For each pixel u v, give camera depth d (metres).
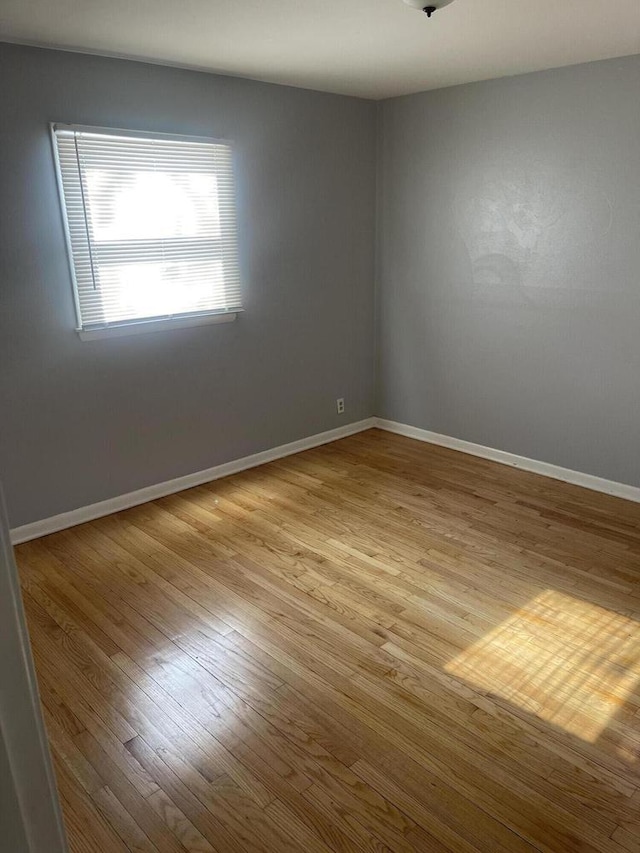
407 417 4.97
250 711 2.18
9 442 3.23
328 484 4.06
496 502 3.76
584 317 3.78
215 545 3.30
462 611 2.71
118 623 2.66
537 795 1.84
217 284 3.88
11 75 2.90
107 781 1.91
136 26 2.69
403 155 4.46
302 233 4.28
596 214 3.59
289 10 2.52
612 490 3.87
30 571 3.07
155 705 2.21
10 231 3.03
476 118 3.99
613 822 1.76
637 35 2.92
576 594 2.82
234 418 4.20
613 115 3.41
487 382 4.36
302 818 1.79
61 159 3.10
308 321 4.49
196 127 3.58
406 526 3.47
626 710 2.16
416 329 4.71
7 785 0.38
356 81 3.87
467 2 2.45
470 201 4.15
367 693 2.25
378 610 2.73
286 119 4.00
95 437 3.54
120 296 3.46
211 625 2.64
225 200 3.79
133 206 3.39
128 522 3.57
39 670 2.39
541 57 3.32
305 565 3.10
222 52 3.15
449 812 1.80
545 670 2.36
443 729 2.09
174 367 3.80
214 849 1.71
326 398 4.78
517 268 4.02
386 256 4.77
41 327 3.22
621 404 3.73
